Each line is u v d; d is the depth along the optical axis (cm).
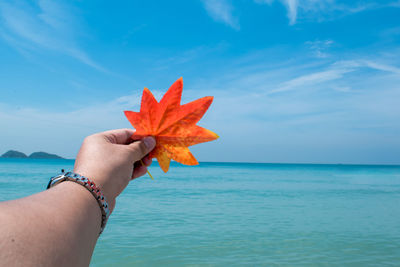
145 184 3098
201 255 757
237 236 959
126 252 773
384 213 1441
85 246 47
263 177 4581
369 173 6506
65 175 56
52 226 42
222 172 6181
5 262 33
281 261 720
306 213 1420
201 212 1412
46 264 37
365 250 815
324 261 721
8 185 2355
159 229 1045
